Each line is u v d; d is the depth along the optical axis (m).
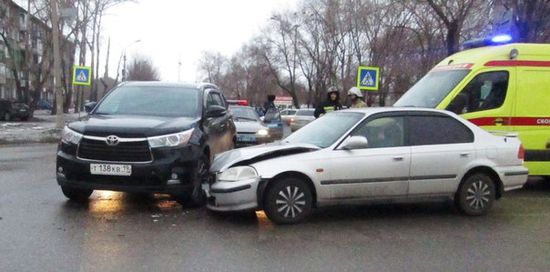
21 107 39.28
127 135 7.05
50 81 80.75
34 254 5.34
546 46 9.36
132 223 6.65
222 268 5.08
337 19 43.25
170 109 8.35
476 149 7.39
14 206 7.42
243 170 6.65
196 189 7.50
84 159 7.09
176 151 7.18
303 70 59.12
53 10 24.00
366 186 6.91
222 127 9.59
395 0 25.62
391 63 31.28
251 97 80.38
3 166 11.70
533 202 8.52
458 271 5.10
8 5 42.25
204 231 6.36
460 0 18.28
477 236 6.38
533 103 9.17
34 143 19.39
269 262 5.27
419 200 7.23
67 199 7.95
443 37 21.80
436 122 7.38
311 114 33.91
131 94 8.70
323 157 6.79
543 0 14.58
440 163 7.19
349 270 5.08
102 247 5.63
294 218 6.73
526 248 5.89
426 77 10.22
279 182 6.65
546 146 9.21
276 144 7.40
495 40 9.79
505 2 15.25
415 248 5.84
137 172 6.99
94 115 8.10
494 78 9.12
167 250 5.59
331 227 6.68
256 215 7.18
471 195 7.42
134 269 4.99
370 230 6.57
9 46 43.25
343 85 42.88
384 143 7.08
